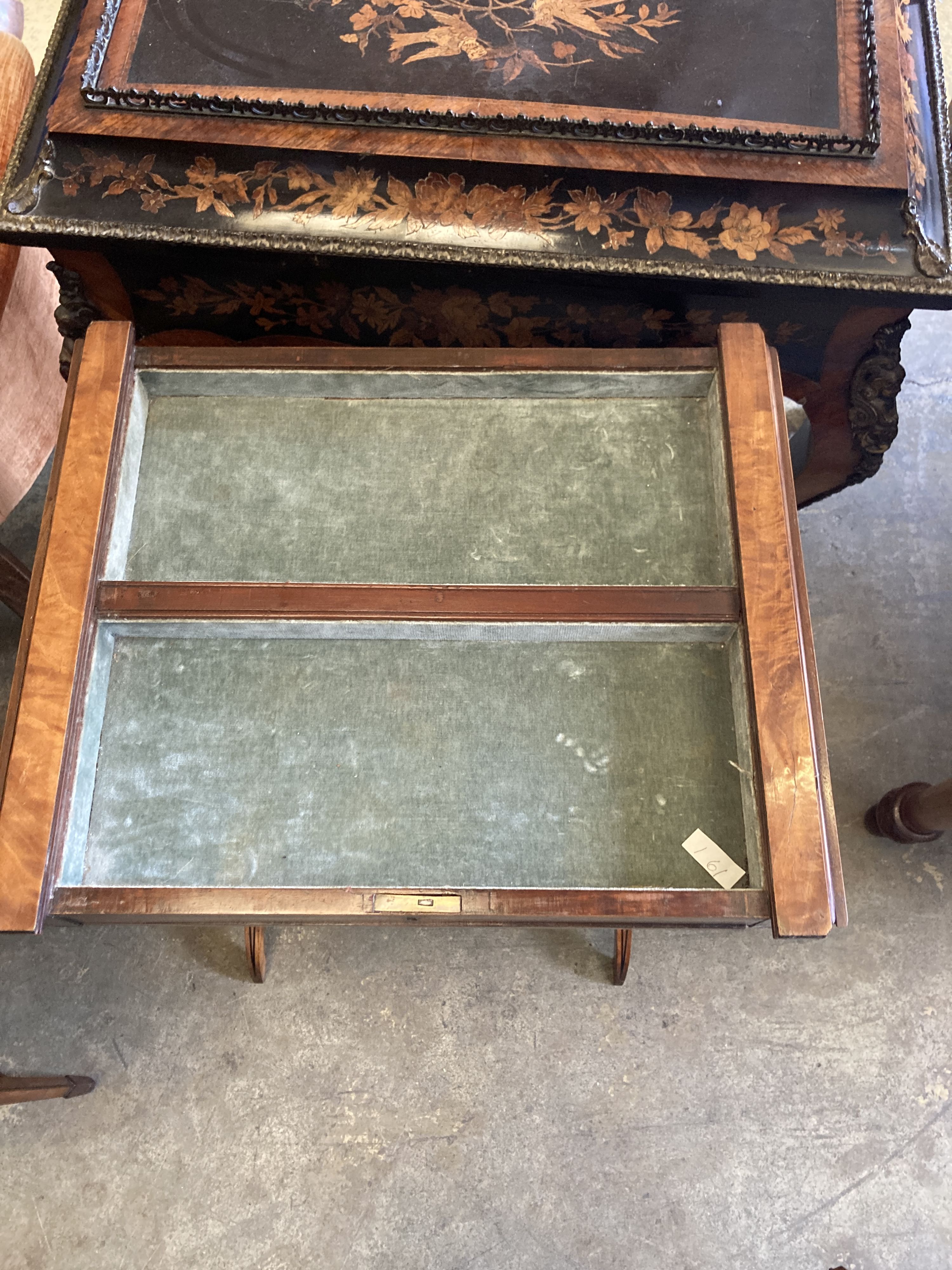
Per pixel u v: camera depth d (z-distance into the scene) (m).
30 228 1.07
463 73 1.12
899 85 1.15
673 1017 1.41
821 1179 1.33
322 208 1.09
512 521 1.04
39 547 0.96
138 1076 1.37
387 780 0.94
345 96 1.10
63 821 0.86
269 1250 1.29
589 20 1.15
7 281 1.17
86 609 0.92
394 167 1.09
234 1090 1.36
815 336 1.22
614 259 1.09
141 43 1.12
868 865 1.51
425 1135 1.34
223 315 1.25
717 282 1.10
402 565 1.02
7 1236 1.29
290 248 1.08
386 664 0.98
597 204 1.10
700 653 0.99
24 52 1.29
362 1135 1.34
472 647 0.99
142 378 1.06
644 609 0.94
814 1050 1.40
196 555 1.02
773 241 1.10
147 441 1.07
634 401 1.09
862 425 1.36
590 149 1.10
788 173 1.10
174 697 0.97
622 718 0.96
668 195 1.10
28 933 0.81
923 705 1.62
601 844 0.92
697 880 0.91
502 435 1.08
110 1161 1.33
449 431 1.08
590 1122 1.35
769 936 1.46
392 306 1.21
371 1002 1.41
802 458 1.49
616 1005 1.41
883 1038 1.41
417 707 0.97
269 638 0.99
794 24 1.15
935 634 1.67
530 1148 1.34
